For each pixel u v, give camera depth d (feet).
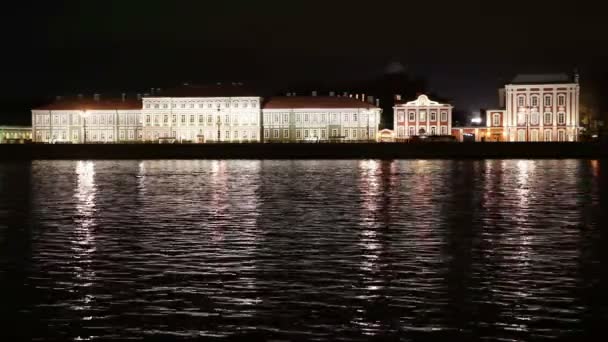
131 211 156.46
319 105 571.69
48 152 468.34
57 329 65.16
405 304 72.23
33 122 590.96
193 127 579.48
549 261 92.99
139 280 82.69
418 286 79.46
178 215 147.33
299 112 571.69
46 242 110.52
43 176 290.76
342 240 111.04
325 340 62.03
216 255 98.17
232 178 267.80
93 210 159.63
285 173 298.15
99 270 88.33
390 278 83.30
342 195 193.88
